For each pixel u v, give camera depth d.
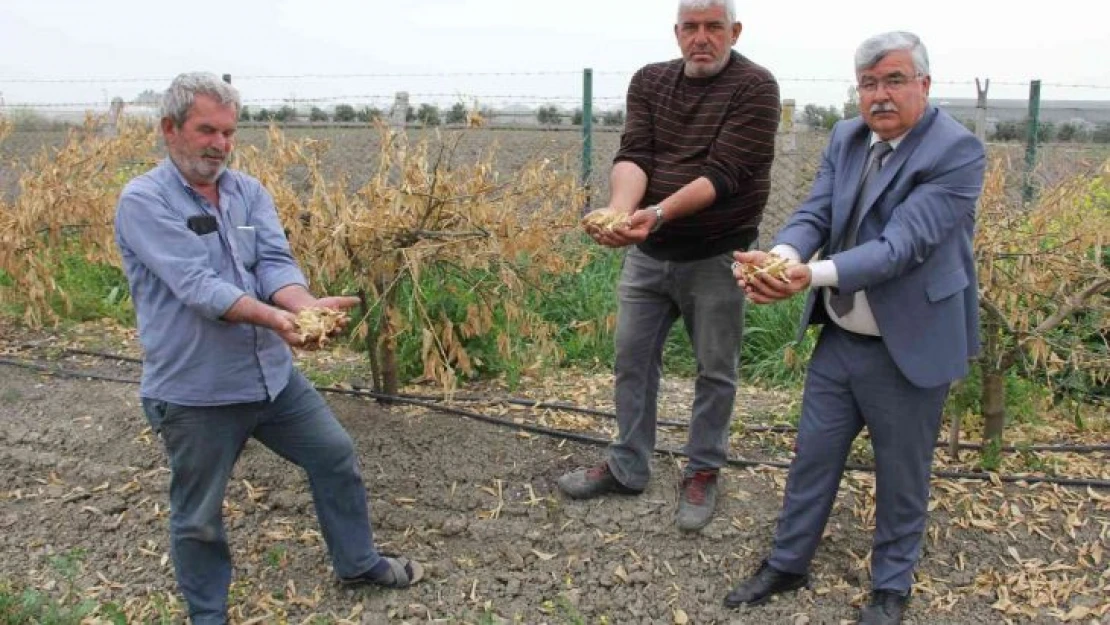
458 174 4.66
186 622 3.64
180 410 3.17
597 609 3.74
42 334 6.67
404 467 4.48
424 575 3.88
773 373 6.29
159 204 3.05
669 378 6.14
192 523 3.27
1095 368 5.10
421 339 5.40
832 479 3.59
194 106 2.99
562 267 4.88
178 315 3.11
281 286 3.29
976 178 3.18
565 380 5.82
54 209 6.04
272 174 4.62
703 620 3.68
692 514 4.06
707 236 3.78
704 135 3.73
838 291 3.15
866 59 3.16
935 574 3.89
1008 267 4.41
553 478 4.44
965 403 4.51
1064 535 4.09
